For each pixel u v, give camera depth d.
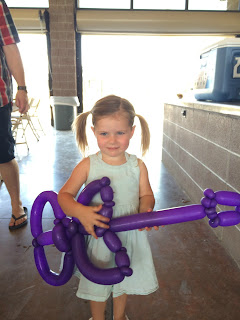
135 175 0.87
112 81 8.48
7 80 1.57
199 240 1.65
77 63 5.71
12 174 1.72
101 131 0.76
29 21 5.20
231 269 1.38
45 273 0.81
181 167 2.50
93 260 0.84
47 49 5.60
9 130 1.63
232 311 1.12
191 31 5.29
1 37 1.49
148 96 10.33
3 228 1.77
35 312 1.11
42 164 3.19
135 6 5.27
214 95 1.92
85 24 5.26
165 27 5.23
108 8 5.28
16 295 1.20
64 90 5.62
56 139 4.68
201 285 1.27
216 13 5.20
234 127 1.44
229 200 0.67
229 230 1.52
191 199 2.22
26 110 1.67
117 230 0.71
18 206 1.79
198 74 2.23
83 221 0.70
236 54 1.79
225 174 1.56
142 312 1.11
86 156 0.93
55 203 0.78
